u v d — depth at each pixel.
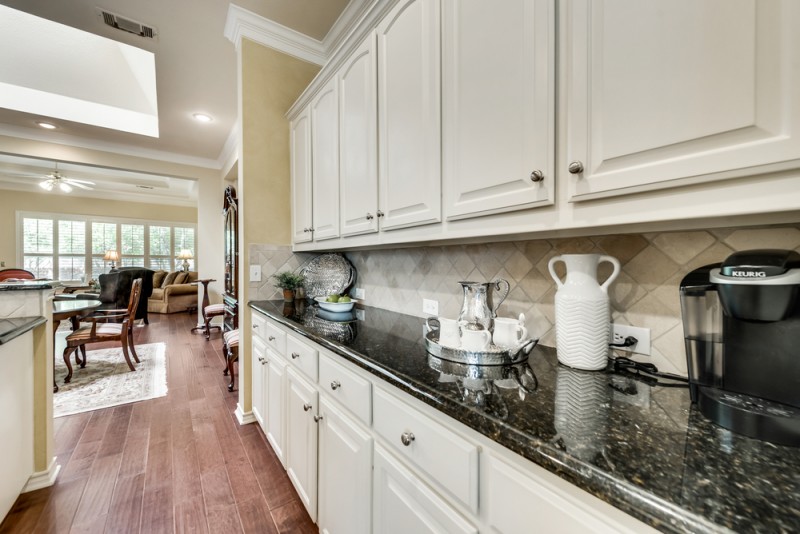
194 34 2.34
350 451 1.02
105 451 1.88
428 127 1.09
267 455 1.84
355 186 1.52
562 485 0.49
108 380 2.98
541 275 1.12
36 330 1.59
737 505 0.39
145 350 3.96
